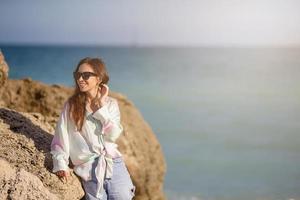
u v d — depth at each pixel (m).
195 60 88.62
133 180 8.01
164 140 23.77
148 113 30.92
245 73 56.41
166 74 57.28
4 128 5.07
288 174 17.11
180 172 18.00
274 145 22.17
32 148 4.90
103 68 4.73
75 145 4.68
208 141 23.42
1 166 4.41
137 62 80.50
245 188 15.48
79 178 4.81
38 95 8.38
